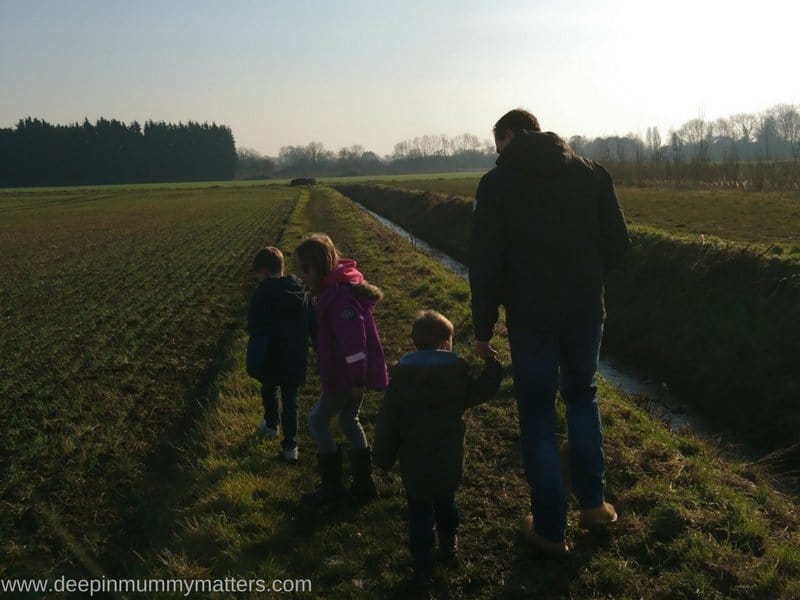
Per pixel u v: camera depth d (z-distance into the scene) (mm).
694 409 8148
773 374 7898
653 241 12844
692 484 4527
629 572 3551
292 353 5191
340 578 3723
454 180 76938
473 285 3480
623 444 5180
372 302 4312
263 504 4562
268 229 27812
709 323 9680
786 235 14820
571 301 3496
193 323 10945
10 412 6875
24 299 13664
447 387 3557
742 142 76250
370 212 42938
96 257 20422
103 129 140875
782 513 4277
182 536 4254
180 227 30953
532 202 3412
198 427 6305
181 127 150750
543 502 3637
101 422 6586
